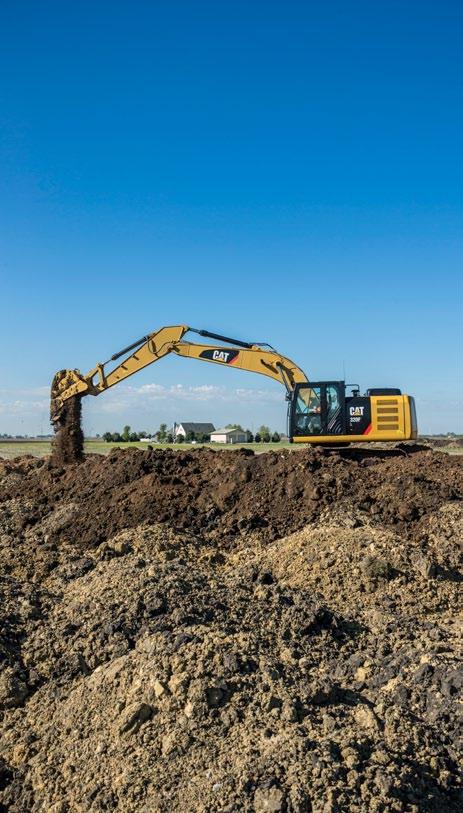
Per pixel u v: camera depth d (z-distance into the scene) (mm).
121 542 11477
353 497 12797
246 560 11289
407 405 16219
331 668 7535
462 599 9875
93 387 17406
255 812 5250
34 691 7512
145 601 8461
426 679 6938
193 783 5656
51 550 11742
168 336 17625
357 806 5242
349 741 5879
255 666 7074
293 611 8383
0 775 6367
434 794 5543
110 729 6430
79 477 14703
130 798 5672
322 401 16469
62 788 6066
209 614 8297
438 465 14203
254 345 17562
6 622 8484
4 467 17766
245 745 5953
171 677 6781
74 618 8500
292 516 12578
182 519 12719
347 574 10141
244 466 13758
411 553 10641
